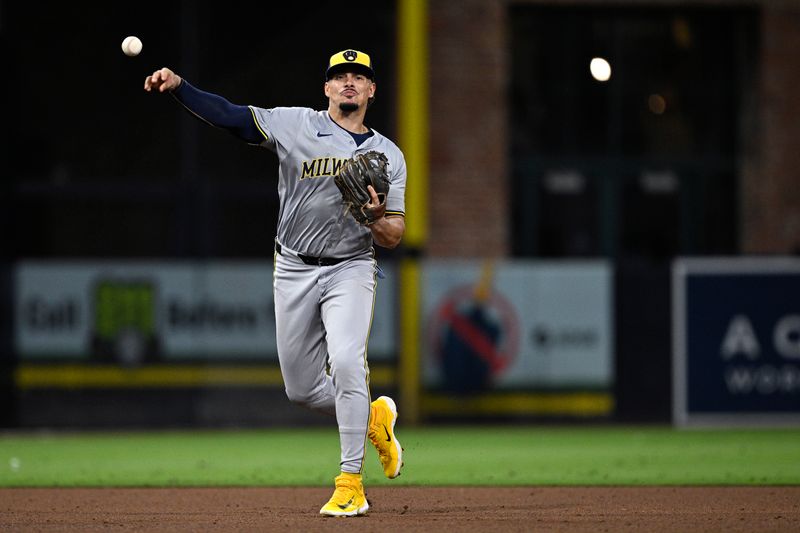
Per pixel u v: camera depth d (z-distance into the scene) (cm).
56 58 4725
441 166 5325
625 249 5528
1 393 4238
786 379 4338
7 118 4684
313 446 3766
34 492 2630
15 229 4656
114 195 4706
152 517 2156
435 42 5322
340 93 2034
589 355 4366
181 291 4322
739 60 5541
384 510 2233
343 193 1964
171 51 4772
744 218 5522
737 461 3303
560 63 5506
